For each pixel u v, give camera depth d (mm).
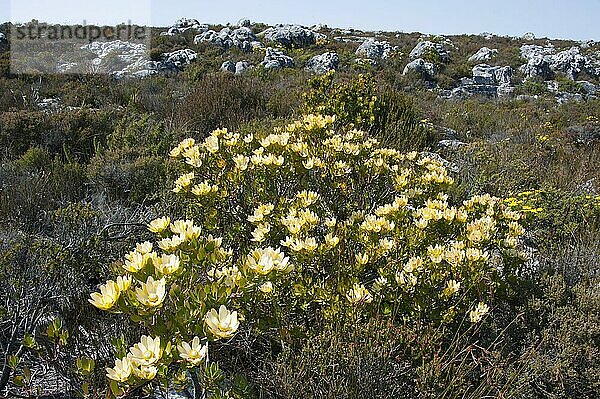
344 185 3424
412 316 2541
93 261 3275
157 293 1635
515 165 7176
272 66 27047
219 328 1656
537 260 4137
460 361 2543
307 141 3654
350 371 2223
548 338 2791
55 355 2412
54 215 4086
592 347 2799
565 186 7062
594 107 16781
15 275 3109
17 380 2250
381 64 33250
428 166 3656
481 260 2609
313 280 2699
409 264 2543
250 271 1939
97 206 4828
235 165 3334
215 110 9055
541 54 40625
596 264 3988
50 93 13742
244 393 2062
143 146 6672
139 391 2238
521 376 2492
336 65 30734
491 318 2824
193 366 1606
